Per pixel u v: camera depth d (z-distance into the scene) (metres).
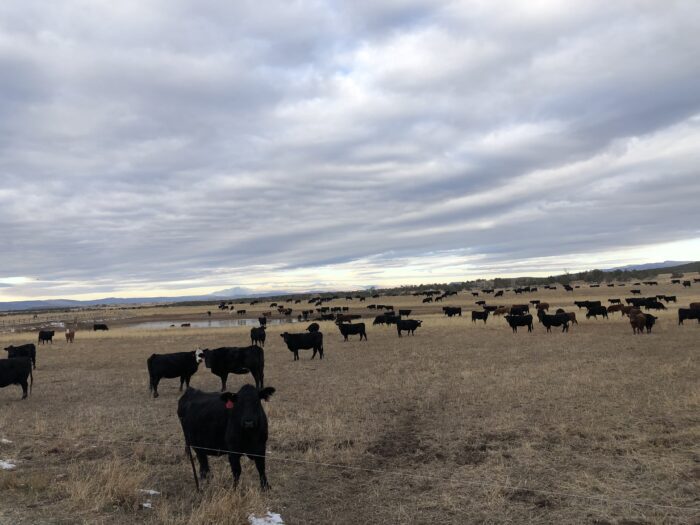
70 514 5.93
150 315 92.62
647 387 12.34
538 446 8.38
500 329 31.97
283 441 9.16
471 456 8.13
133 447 9.11
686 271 144.25
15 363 14.18
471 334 29.44
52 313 139.88
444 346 23.84
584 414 10.06
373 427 9.95
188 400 7.55
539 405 11.09
